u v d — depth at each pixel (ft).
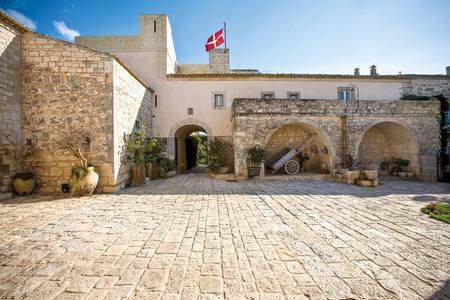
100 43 38.91
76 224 12.73
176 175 37.60
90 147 21.95
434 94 41.50
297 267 8.11
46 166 21.72
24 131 21.50
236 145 31.12
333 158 31.96
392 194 20.97
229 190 23.07
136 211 15.40
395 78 40.81
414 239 10.55
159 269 7.97
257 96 40.14
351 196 20.10
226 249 9.59
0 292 6.67
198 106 39.52
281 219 13.66
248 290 6.79
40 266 8.16
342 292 6.68
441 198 19.21
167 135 38.99
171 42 42.78
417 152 32.63
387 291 6.73
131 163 26.63
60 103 21.97
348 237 10.84
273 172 34.27
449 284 7.05
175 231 11.70
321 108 31.94
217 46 45.09
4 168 19.61
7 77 20.08
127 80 26.35
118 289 6.82
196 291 6.73
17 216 14.19
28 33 21.85
